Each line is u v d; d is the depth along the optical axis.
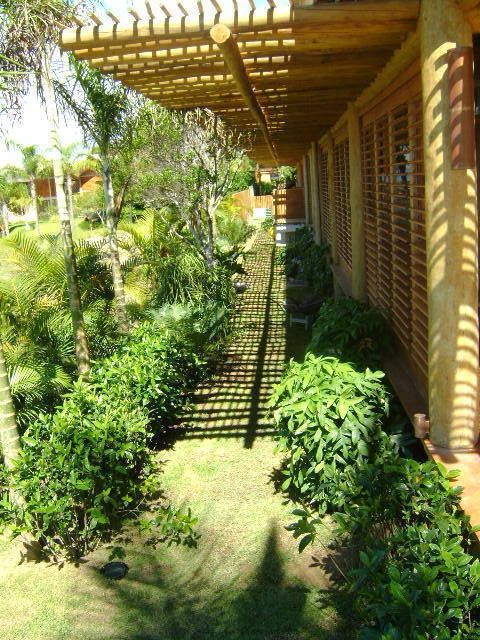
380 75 5.07
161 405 5.85
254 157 18.34
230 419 6.55
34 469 4.23
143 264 9.38
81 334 6.41
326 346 5.73
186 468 5.46
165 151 10.59
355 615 3.38
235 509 4.69
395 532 3.11
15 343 6.17
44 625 3.59
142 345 6.47
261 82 5.29
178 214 12.52
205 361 7.85
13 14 5.27
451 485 3.19
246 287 14.34
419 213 4.56
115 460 4.49
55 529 4.27
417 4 3.21
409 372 5.08
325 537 4.20
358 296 7.67
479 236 4.19
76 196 31.30
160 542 4.36
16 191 37.94
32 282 6.98
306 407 4.23
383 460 3.67
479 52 4.19
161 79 4.78
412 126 4.39
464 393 3.47
